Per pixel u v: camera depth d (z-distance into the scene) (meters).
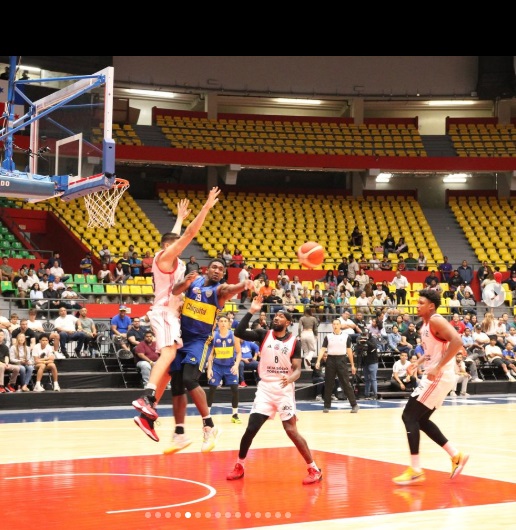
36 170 12.63
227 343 12.41
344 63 31.97
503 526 5.11
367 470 7.45
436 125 32.81
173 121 30.22
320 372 16.92
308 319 17.73
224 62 31.09
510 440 10.05
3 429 11.01
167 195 28.92
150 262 21.75
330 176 32.59
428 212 30.77
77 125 11.98
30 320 15.88
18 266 20.66
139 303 20.05
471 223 29.89
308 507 5.63
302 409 14.95
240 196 29.67
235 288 6.74
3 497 5.93
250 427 6.81
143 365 15.46
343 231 28.34
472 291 24.75
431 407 6.84
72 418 12.73
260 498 5.96
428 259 27.41
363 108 32.62
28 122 12.49
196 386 6.64
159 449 8.95
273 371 6.80
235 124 30.95
